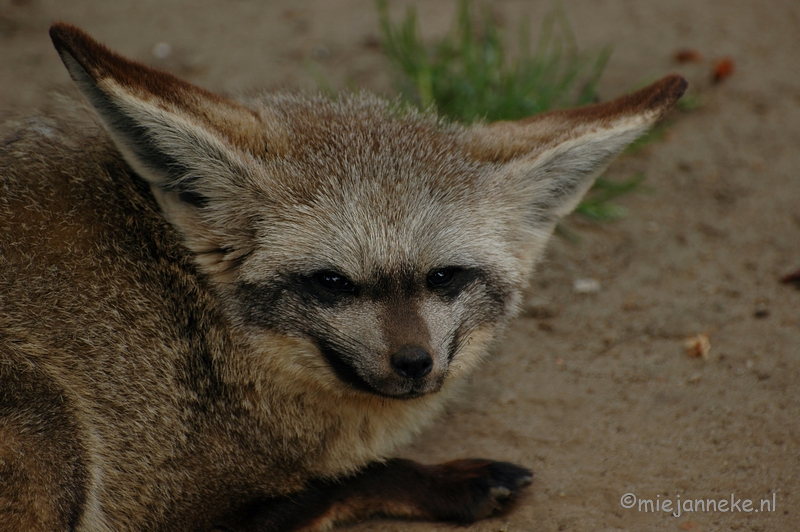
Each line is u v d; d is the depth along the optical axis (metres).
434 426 10.09
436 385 8.07
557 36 17.27
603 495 8.90
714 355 10.85
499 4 18.56
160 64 16.52
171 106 7.58
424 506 8.90
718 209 13.38
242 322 8.20
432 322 8.13
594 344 11.22
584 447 9.60
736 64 16.45
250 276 8.06
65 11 18.50
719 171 14.07
